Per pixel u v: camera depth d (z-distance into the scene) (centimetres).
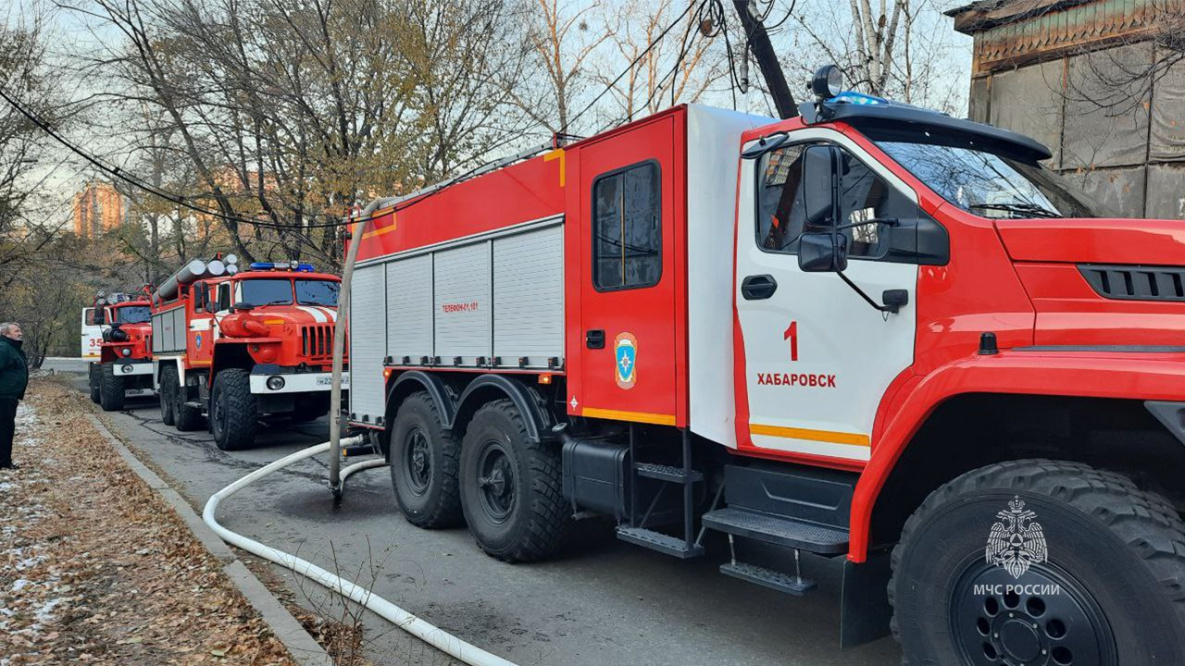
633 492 485
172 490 816
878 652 424
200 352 1347
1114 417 315
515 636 449
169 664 393
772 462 429
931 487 363
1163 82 1003
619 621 471
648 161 463
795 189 407
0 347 953
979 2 1197
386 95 1755
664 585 536
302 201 1811
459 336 654
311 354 1174
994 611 289
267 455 1147
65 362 4766
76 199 2480
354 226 806
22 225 2470
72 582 526
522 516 561
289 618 443
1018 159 419
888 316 361
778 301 410
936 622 306
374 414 789
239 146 1933
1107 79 1002
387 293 766
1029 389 285
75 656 405
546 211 552
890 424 328
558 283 543
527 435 559
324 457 1112
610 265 495
